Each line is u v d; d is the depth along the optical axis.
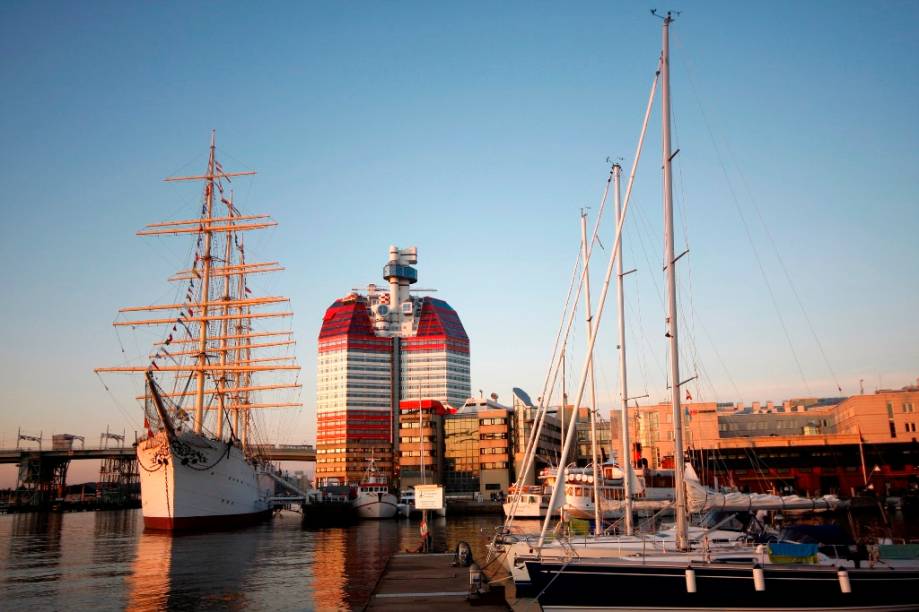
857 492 126.44
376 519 108.44
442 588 34.97
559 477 32.44
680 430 27.34
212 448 85.44
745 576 25.59
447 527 92.62
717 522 33.09
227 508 88.69
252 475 99.00
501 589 34.09
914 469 127.31
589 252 45.84
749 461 133.62
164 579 43.03
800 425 163.62
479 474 167.75
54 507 198.50
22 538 81.75
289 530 86.69
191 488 81.81
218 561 52.56
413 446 169.50
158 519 81.06
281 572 45.50
